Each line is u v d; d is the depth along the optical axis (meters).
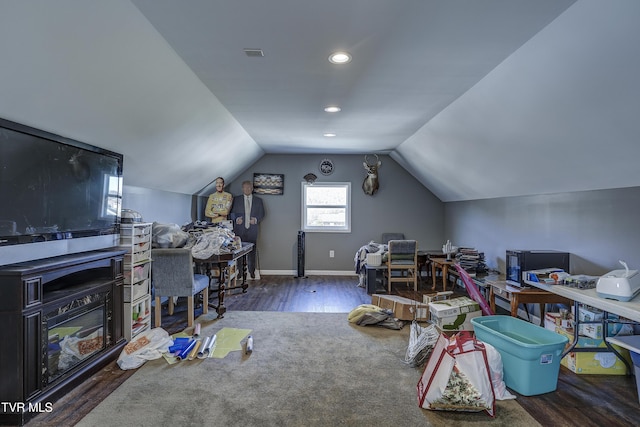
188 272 3.55
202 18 1.99
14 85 1.79
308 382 2.52
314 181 6.65
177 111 3.15
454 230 6.24
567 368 2.78
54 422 2.01
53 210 2.30
